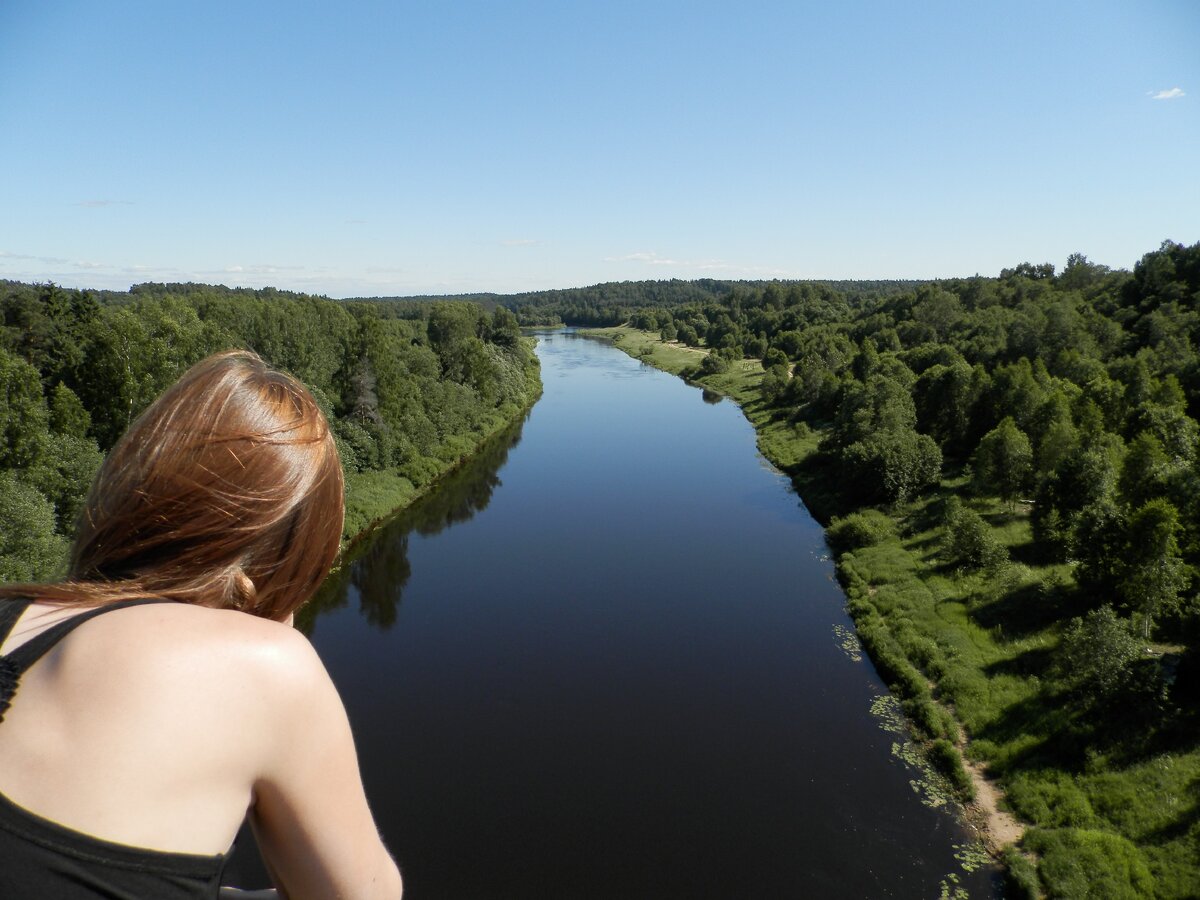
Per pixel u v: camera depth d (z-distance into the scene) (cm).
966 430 3747
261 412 105
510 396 6059
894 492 3083
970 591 2219
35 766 75
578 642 2194
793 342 8412
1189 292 5738
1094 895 1192
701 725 1775
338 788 91
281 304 4547
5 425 1925
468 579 2672
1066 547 2294
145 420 105
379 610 2439
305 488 103
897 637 2062
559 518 3331
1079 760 1491
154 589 96
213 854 80
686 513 3353
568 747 1706
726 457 4388
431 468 3994
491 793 1559
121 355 2569
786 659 2059
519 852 1403
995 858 1331
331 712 91
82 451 2150
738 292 13688
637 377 8138
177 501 94
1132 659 1641
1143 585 1809
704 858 1378
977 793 1484
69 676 79
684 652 2117
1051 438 2823
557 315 18738
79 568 101
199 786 78
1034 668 1797
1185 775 1380
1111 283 7481
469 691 1942
